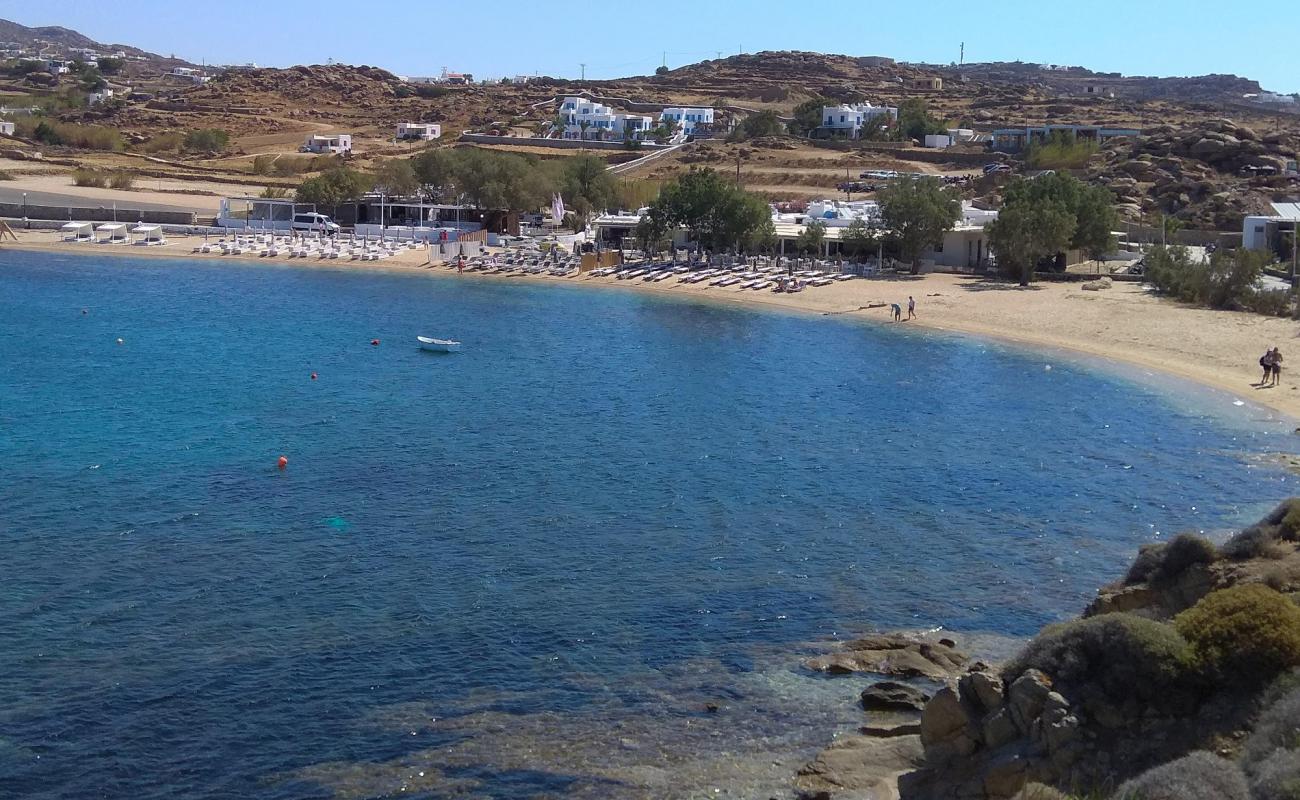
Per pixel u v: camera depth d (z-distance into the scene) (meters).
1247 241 132.50
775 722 33.12
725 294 126.69
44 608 40.94
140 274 140.12
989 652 37.69
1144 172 169.00
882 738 31.73
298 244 158.62
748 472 59.81
